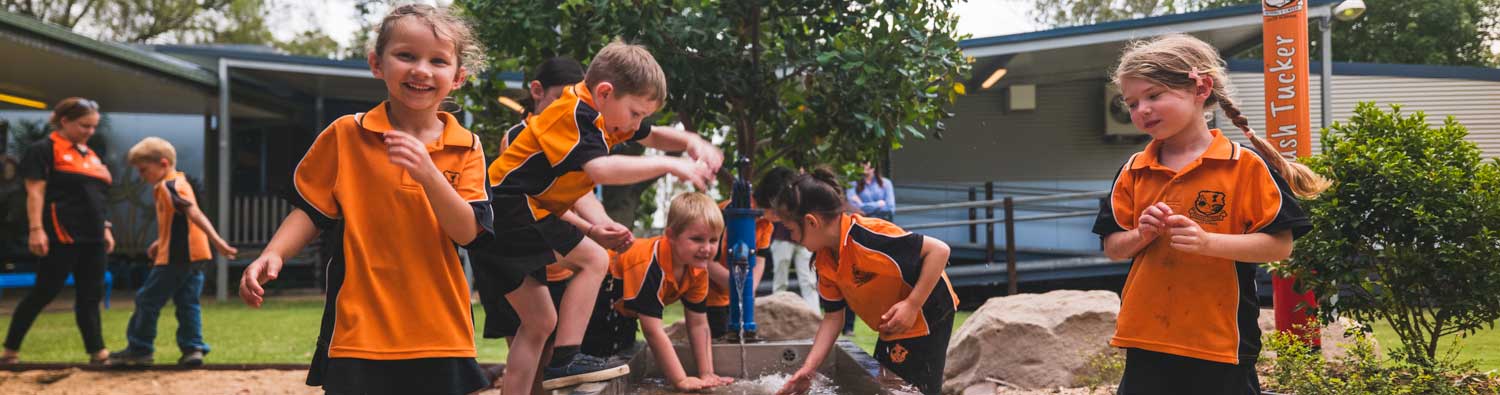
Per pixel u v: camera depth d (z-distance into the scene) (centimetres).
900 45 414
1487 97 1020
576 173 270
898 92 420
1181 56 205
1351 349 328
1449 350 334
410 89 202
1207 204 205
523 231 254
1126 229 219
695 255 327
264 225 1505
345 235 200
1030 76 1181
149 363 518
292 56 1209
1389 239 329
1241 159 205
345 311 196
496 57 490
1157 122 206
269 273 193
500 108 502
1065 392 382
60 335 727
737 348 363
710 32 392
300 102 1444
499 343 616
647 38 394
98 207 529
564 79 330
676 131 309
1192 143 213
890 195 826
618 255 359
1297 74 421
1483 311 322
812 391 314
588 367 264
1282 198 198
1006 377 400
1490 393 304
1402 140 337
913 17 420
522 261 253
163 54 1201
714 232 329
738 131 436
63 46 984
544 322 260
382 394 195
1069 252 1122
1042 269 1003
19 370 511
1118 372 384
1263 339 364
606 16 400
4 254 1493
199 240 522
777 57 417
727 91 409
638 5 402
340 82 1337
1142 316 213
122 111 1464
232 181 1563
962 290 1120
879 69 406
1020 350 400
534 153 261
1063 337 399
